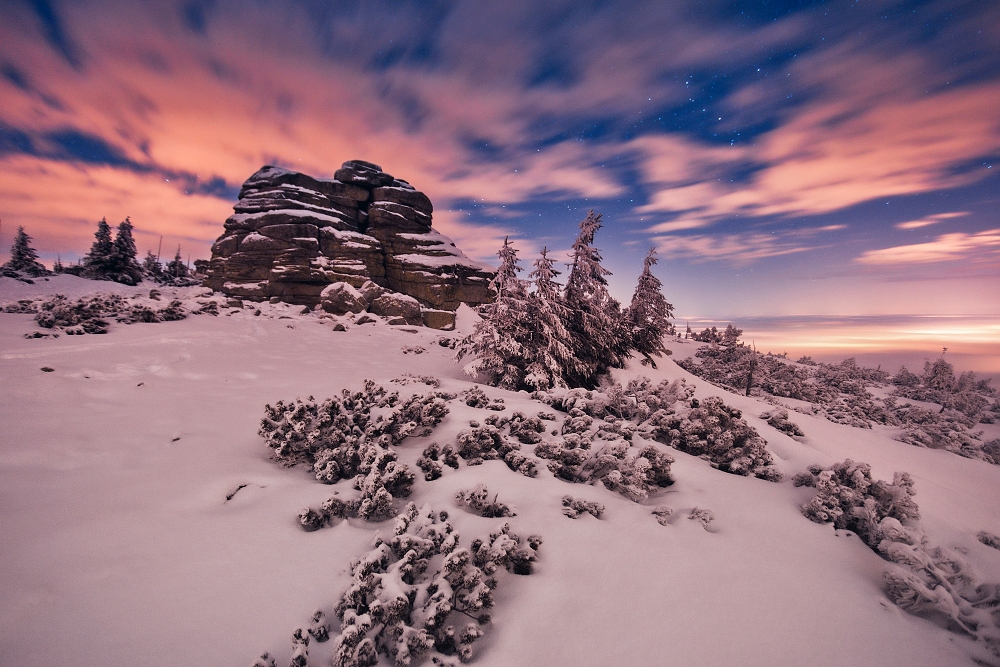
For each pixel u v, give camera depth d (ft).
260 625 10.39
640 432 26.73
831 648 11.14
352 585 11.27
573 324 63.21
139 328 52.47
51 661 8.58
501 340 54.13
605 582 12.97
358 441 21.07
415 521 14.75
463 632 10.53
